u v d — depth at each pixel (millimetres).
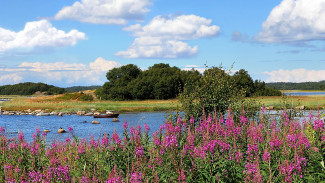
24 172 7004
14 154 8281
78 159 7430
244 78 92250
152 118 46125
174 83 105500
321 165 6410
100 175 6055
